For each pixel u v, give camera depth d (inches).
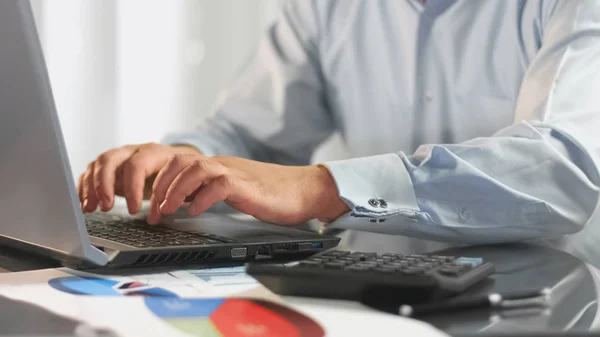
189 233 30.8
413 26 62.1
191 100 88.4
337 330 17.1
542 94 40.6
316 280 20.6
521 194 33.6
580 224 34.3
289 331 17.0
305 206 32.9
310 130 65.2
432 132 62.0
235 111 64.6
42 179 21.8
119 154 39.8
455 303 19.3
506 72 58.8
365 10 64.1
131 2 87.6
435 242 38.4
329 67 65.3
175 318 18.3
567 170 34.4
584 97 39.4
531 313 19.2
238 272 25.9
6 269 26.0
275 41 67.7
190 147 57.3
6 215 24.1
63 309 19.4
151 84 88.3
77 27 87.0
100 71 87.7
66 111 87.2
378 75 63.8
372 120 64.3
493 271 24.1
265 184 32.9
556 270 26.2
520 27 57.6
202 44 87.9
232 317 18.5
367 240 40.4
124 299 20.8
